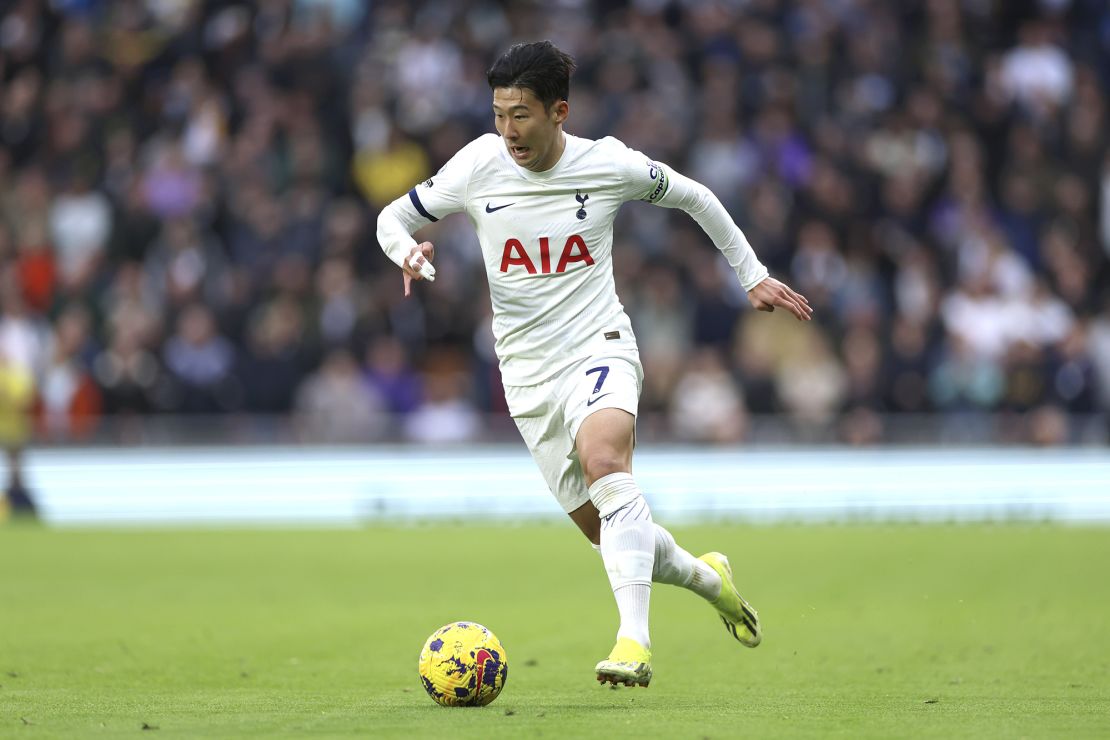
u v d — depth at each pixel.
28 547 53.09
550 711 18.91
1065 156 77.94
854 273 70.50
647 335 67.00
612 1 80.75
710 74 75.12
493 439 65.00
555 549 51.78
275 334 65.56
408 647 28.06
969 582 40.50
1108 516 64.69
